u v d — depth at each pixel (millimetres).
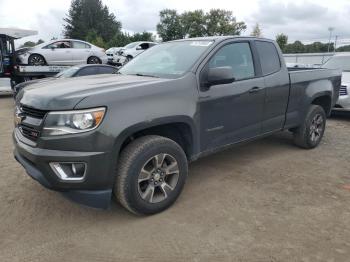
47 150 3127
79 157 3076
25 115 3426
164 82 3660
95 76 4340
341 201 4020
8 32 14500
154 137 3557
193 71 3938
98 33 88875
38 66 14633
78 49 17625
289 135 6910
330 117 9312
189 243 3174
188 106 3768
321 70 5992
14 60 14969
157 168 3568
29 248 3102
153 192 3584
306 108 5684
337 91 6402
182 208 3818
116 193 3420
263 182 4555
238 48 4562
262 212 3740
